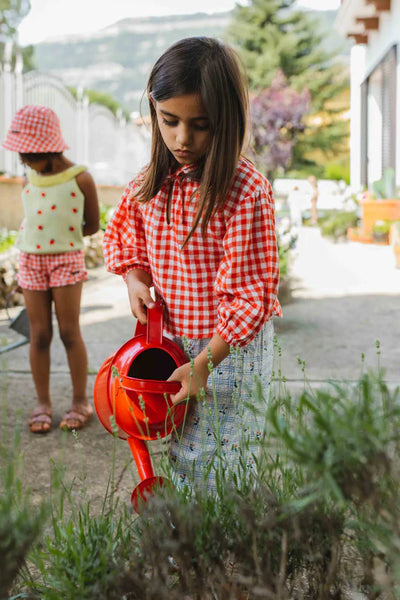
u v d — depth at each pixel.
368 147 15.30
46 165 3.29
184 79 1.71
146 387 1.80
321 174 33.03
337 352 4.67
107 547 1.50
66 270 3.27
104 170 15.10
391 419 1.23
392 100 12.23
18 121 3.23
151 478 1.73
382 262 9.61
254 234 1.86
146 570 1.49
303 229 15.97
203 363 1.82
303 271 8.77
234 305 1.82
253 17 33.03
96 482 2.62
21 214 10.17
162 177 1.95
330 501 1.42
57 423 3.36
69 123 13.27
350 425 1.15
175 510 1.45
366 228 12.64
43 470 2.74
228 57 1.80
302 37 33.00
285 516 1.34
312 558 1.41
